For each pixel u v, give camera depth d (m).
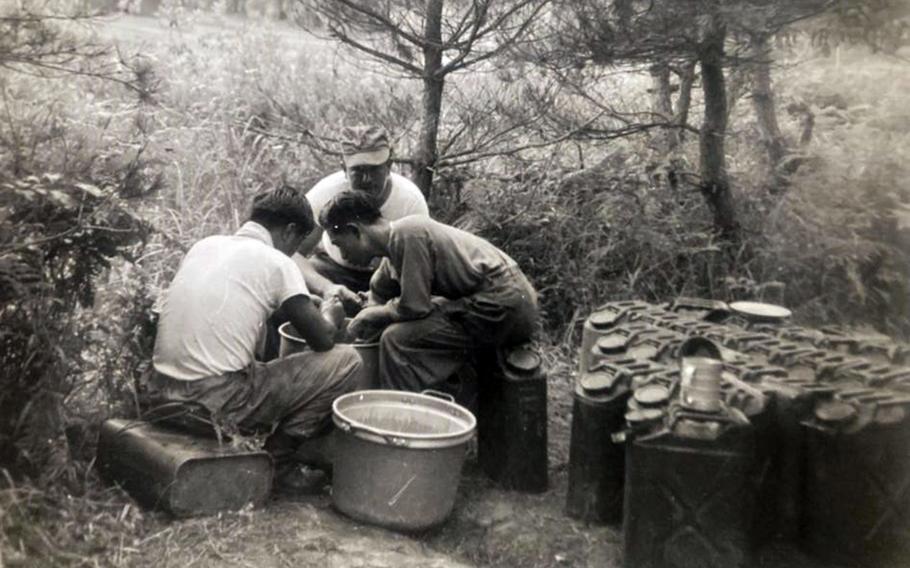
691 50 4.89
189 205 5.64
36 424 3.25
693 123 7.06
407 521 3.38
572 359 5.38
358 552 3.18
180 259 5.02
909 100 6.14
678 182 6.01
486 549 3.57
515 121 5.51
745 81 5.95
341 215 3.87
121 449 3.38
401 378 4.02
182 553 3.05
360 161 4.36
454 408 3.61
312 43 7.99
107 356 3.71
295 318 3.53
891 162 5.87
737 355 3.56
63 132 3.50
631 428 3.18
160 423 3.48
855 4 4.29
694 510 3.10
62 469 3.25
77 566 2.93
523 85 5.59
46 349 3.26
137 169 3.55
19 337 3.23
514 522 3.67
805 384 3.37
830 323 5.46
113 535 3.08
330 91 6.62
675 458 3.09
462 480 4.04
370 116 5.84
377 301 4.29
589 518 3.65
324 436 3.71
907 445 3.15
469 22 5.29
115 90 5.41
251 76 6.90
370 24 5.28
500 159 6.37
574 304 5.77
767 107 6.31
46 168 3.35
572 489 3.69
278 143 6.19
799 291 5.64
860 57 6.01
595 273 5.80
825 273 5.63
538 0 5.09
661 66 5.22
